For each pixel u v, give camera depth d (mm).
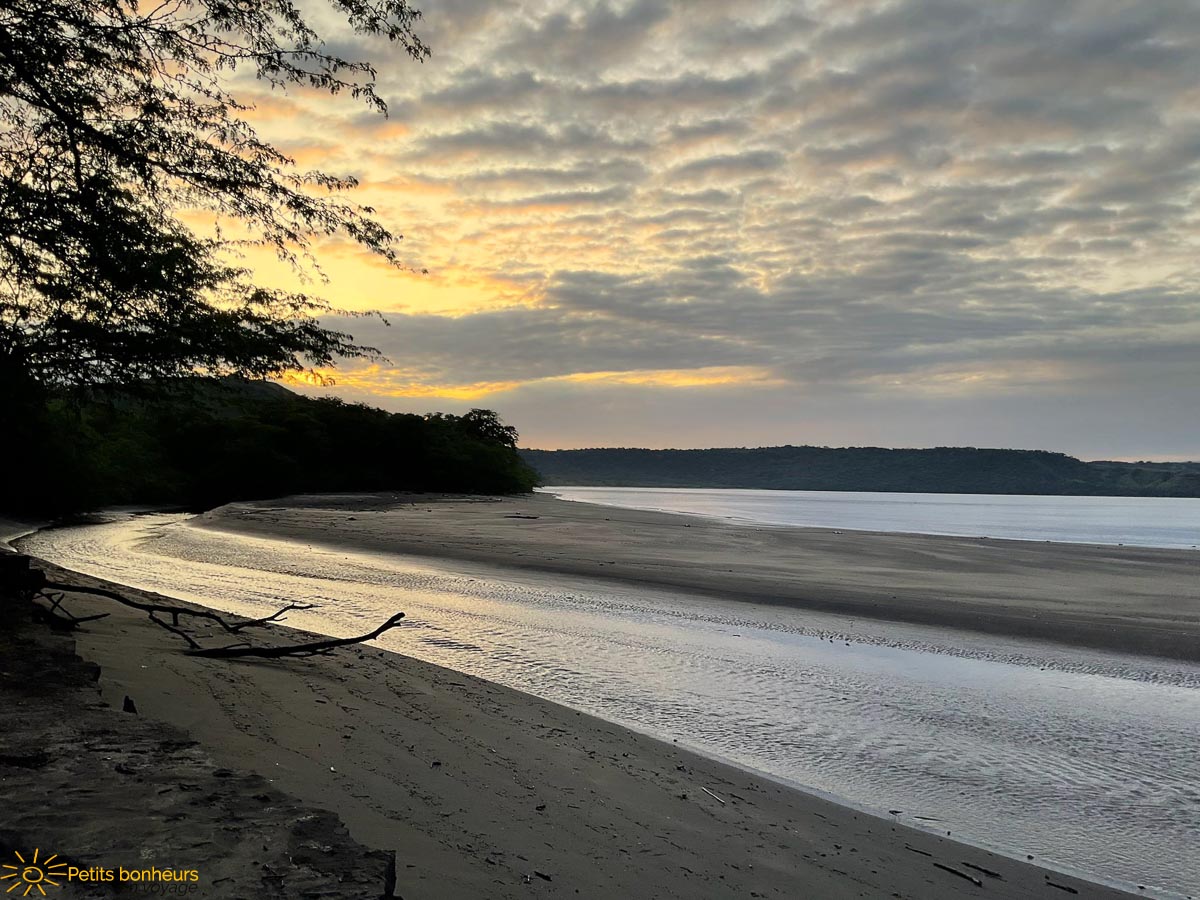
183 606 11031
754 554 25562
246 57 7191
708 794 5477
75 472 32562
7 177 7230
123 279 7648
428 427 94562
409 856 3646
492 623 12672
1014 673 10430
